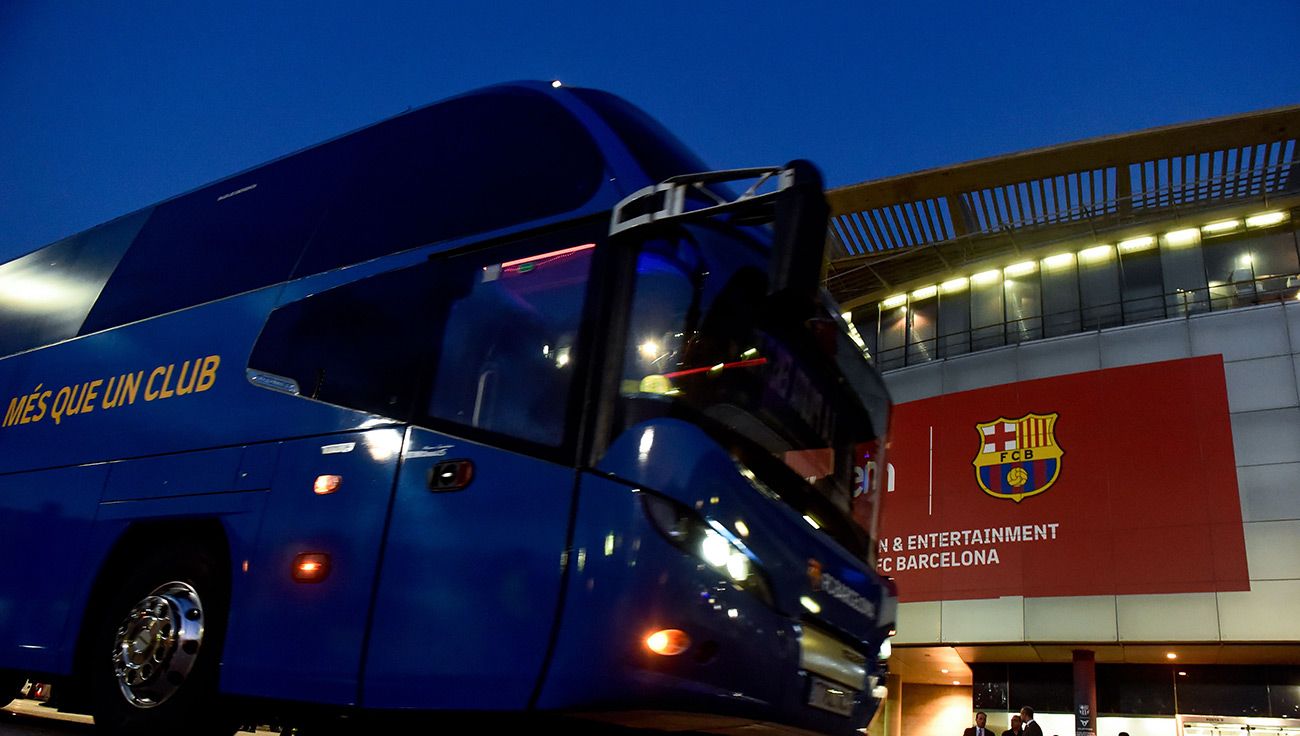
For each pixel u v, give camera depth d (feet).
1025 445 73.82
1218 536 64.08
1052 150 73.67
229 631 14.58
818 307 16.33
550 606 12.04
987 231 80.33
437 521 13.33
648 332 13.21
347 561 13.88
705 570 12.01
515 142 16.61
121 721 15.69
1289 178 71.46
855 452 16.67
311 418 15.49
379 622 13.24
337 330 16.21
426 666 12.68
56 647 17.06
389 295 15.99
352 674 13.20
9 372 22.33
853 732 14.64
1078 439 71.61
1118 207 76.38
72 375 20.47
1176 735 68.49
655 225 13.84
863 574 15.34
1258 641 60.59
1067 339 75.00
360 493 14.23
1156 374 70.18
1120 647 66.03
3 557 18.93
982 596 71.82
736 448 13.21
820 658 13.52
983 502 74.23
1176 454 67.41
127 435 18.17
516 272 14.76
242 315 17.92
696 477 12.26
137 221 22.99
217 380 17.33
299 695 13.56
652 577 11.69
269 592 14.46
